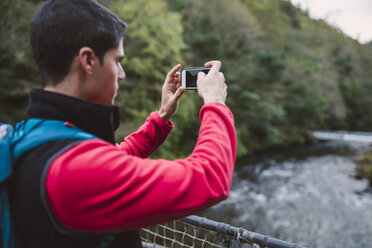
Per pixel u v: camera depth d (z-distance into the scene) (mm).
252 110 22266
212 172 433
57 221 392
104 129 478
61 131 431
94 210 390
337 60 41250
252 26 24766
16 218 417
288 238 7430
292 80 27891
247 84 22906
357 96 40969
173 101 713
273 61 23812
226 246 973
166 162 441
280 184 12312
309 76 29797
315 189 11734
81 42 442
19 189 407
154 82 14469
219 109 503
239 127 21031
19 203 408
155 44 13688
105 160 405
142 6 13492
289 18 44688
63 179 382
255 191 11227
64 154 398
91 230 403
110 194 392
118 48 493
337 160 17969
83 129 460
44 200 382
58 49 444
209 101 525
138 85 14023
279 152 20953
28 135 438
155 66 14352
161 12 14359
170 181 411
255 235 886
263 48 26219
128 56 13383
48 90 472
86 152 407
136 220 407
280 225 8195
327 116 33750
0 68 11719
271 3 41594
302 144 25625
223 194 437
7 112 12039
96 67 463
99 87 477
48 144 417
